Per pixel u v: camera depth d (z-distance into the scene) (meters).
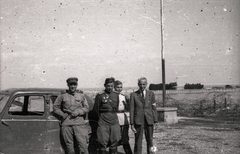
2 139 4.98
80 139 5.01
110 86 5.30
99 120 5.27
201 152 6.43
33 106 5.59
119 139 5.33
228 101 16.17
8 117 5.03
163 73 14.61
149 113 5.60
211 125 11.34
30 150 5.04
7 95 5.19
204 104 16.94
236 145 7.23
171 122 12.13
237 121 12.25
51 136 5.09
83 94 5.31
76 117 5.08
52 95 5.22
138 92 5.69
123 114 5.79
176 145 7.24
